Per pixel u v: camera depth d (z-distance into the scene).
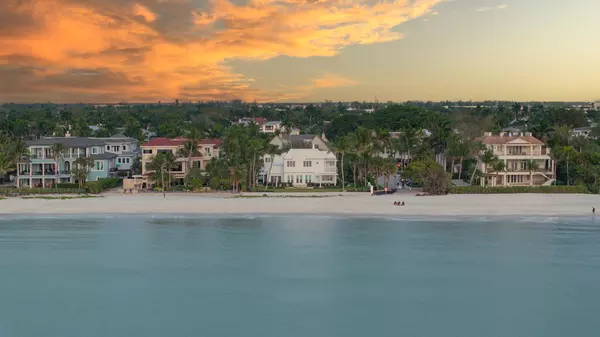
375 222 81.88
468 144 123.00
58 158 115.06
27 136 176.88
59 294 50.50
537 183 117.81
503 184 116.69
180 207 91.56
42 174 113.25
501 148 117.50
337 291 51.50
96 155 120.88
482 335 42.44
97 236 72.00
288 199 99.75
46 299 49.31
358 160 117.12
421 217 85.44
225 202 96.25
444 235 73.38
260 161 116.25
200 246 67.06
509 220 83.38
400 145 139.88
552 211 89.44
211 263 59.97
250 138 125.94
